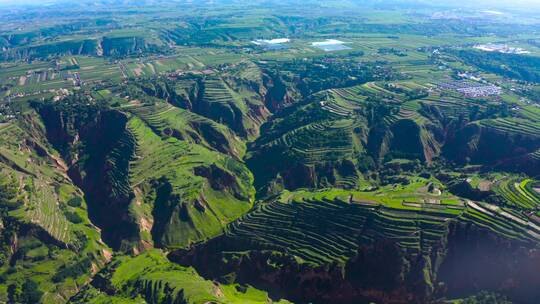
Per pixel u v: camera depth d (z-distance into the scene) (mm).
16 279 166500
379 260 154000
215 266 168875
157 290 151000
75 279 171000
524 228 151625
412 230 156875
